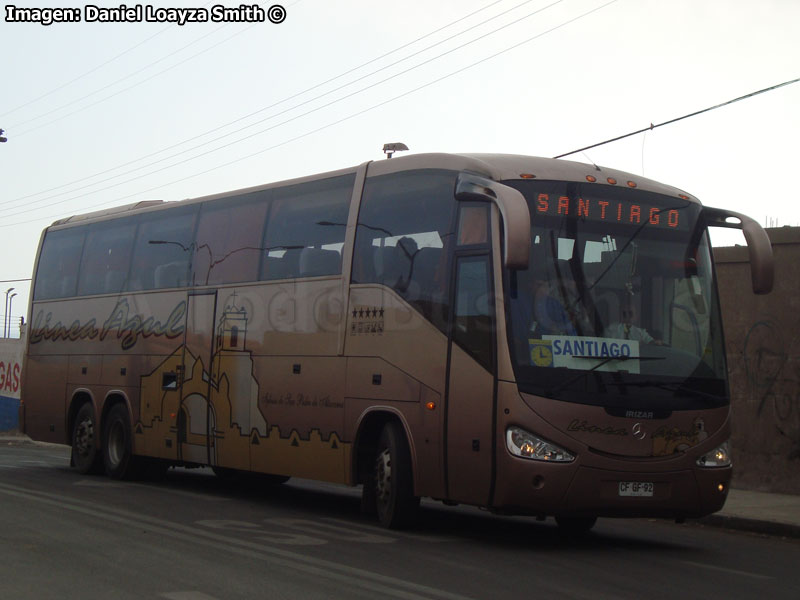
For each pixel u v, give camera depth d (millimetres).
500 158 10539
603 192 10492
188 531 10242
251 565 8375
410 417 10672
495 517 13156
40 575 7719
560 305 9898
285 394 12578
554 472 9508
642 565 9477
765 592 8375
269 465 12797
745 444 16469
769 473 16125
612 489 9711
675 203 10906
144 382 15555
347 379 11594
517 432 9547
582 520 11773
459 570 8586
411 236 11062
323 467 11867
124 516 11250
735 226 11117
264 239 13445
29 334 18891
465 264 10273
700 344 10516
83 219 18203
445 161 10859
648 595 7926
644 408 9898
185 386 14602
